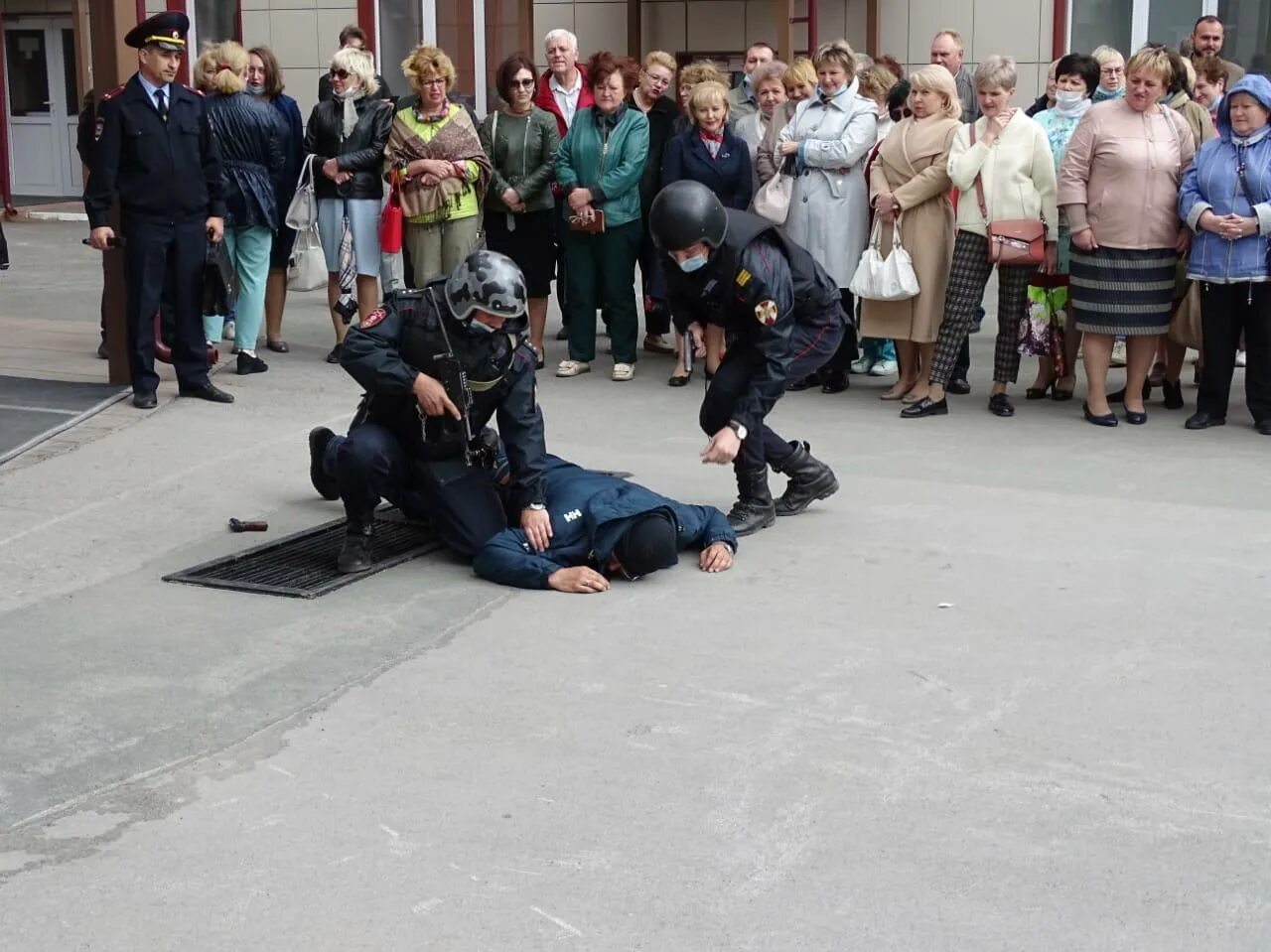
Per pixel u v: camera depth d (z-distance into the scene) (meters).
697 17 16.78
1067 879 3.61
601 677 4.82
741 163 9.25
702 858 3.71
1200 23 9.62
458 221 9.34
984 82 8.30
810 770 4.17
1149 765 4.20
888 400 9.02
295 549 6.15
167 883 3.59
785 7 15.09
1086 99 8.88
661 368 10.02
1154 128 8.13
